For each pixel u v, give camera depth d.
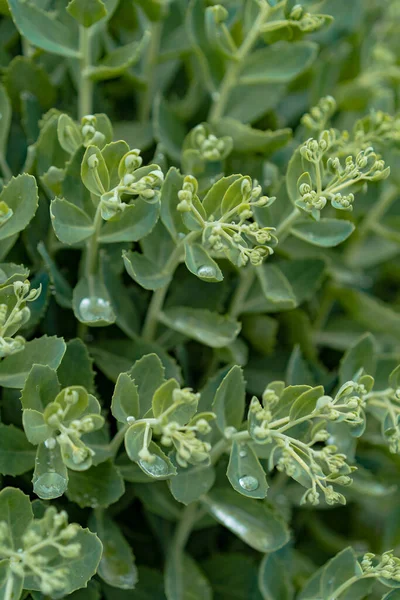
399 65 1.17
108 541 1.00
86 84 1.04
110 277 1.01
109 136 0.98
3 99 1.02
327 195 0.96
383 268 1.20
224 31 1.04
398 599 0.96
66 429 0.92
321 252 1.09
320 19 1.02
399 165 1.08
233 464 0.95
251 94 1.09
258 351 1.09
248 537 0.98
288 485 1.08
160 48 1.10
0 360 0.95
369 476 1.03
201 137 1.03
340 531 1.15
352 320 1.14
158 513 1.03
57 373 0.98
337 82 1.17
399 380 0.98
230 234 0.96
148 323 1.03
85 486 0.97
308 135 1.05
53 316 1.03
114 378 1.01
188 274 1.06
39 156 1.01
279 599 1.01
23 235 1.03
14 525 0.92
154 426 0.93
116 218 0.96
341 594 0.99
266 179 1.07
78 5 0.99
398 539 1.07
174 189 0.97
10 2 0.99
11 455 0.97
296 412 0.95
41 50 1.05
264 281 1.02
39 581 0.91
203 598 1.02
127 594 1.03
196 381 1.08
